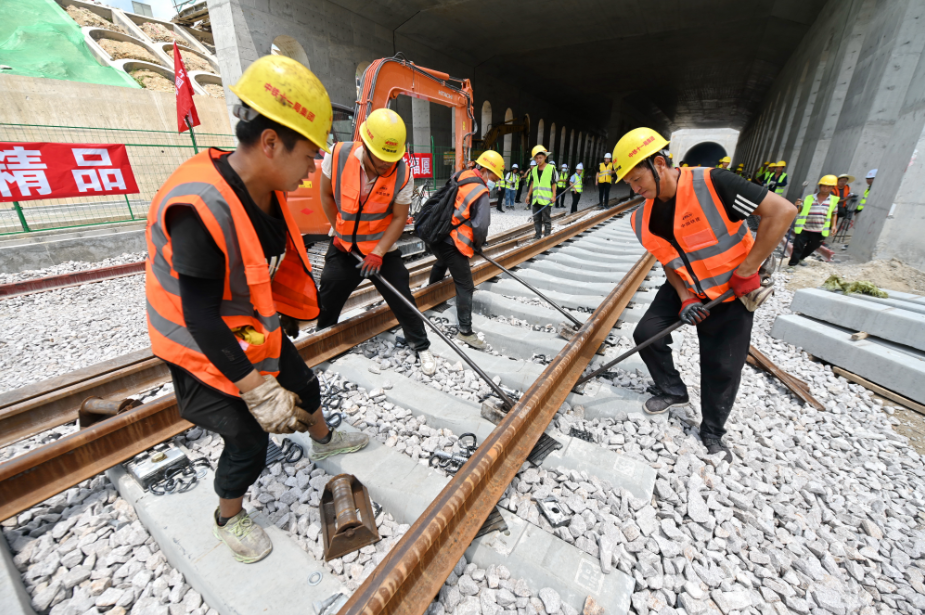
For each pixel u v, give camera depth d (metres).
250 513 1.87
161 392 2.90
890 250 6.79
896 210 6.63
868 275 6.27
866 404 3.11
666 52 21.89
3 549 1.66
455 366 3.19
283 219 1.46
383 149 2.47
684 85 30.14
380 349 3.40
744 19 17.62
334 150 2.80
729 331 2.18
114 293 5.55
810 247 7.22
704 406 2.41
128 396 2.83
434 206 3.30
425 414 2.56
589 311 4.29
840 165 10.15
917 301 3.91
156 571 1.67
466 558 1.72
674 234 2.06
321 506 1.81
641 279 5.11
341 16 13.62
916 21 8.00
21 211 6.90
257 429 1.46
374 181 2.69
